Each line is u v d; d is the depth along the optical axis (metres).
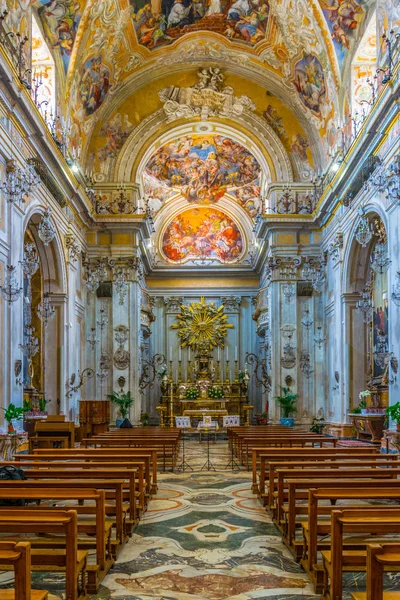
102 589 5.80
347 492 6.14
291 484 7.06
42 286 20.30
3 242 13.66
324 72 21.78
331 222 23.36
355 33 19.27
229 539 7.73
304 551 6.53
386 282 18.78
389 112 14.83
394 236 14.60
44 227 16.38
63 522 4.86
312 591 5.73
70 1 17.81
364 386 20.91
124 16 21.02
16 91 13.66
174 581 6.04
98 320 25.09
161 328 35.25
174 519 8.91
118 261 25.39
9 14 14.08
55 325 20.44
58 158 17.97
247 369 34.75
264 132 25.98
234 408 29.73
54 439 15.33
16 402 14.11
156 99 25.92
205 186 34.59
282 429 17.91
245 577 6.16
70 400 21.09
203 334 34.91
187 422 18.05
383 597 4.11
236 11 22.05
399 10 14.38
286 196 25.52
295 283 25.38
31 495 6.07
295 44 22.11
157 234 36.25
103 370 24.78
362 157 17.59
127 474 7.89
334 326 22.75
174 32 23.11
